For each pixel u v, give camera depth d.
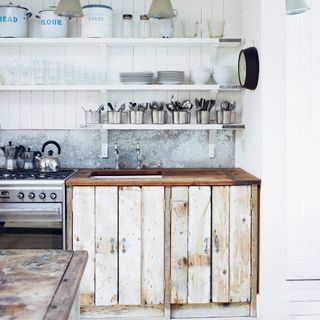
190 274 3.46
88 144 4.20
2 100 4.14
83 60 4.13
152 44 3.98
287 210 4.25
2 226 3.37
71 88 3.83
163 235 3.42
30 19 4.11
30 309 1.29
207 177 3.54
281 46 3.38
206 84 3.95
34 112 4.15
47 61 3.92
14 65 3.95
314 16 4.17
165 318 3.48
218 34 3.92
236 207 3.43
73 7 3.32
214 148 4.22
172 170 4.03
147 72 3.87
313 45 4.19
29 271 1.63
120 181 3.38
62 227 3.38
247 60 3.48
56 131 4.19
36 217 3.37
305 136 4.22
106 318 3.49
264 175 3.42
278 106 3.40
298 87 4.21
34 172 3.78
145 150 4.22
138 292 3.45
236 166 4.23
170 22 3.92
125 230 3.41
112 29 4.10
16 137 4.19
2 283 1.50
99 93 4.14
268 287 3.47
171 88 3.84
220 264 3.46
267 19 3.38
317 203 4.25
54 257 1.80
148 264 3.44
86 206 3.38
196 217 3.42
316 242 4.26
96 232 3.40
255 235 3.46
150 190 3.39
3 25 3.82
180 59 4.15
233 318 3.51
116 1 4.12
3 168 4.08
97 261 3.42
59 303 1.33
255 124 3.60
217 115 3.97
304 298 3.84
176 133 4.21
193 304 3.52
